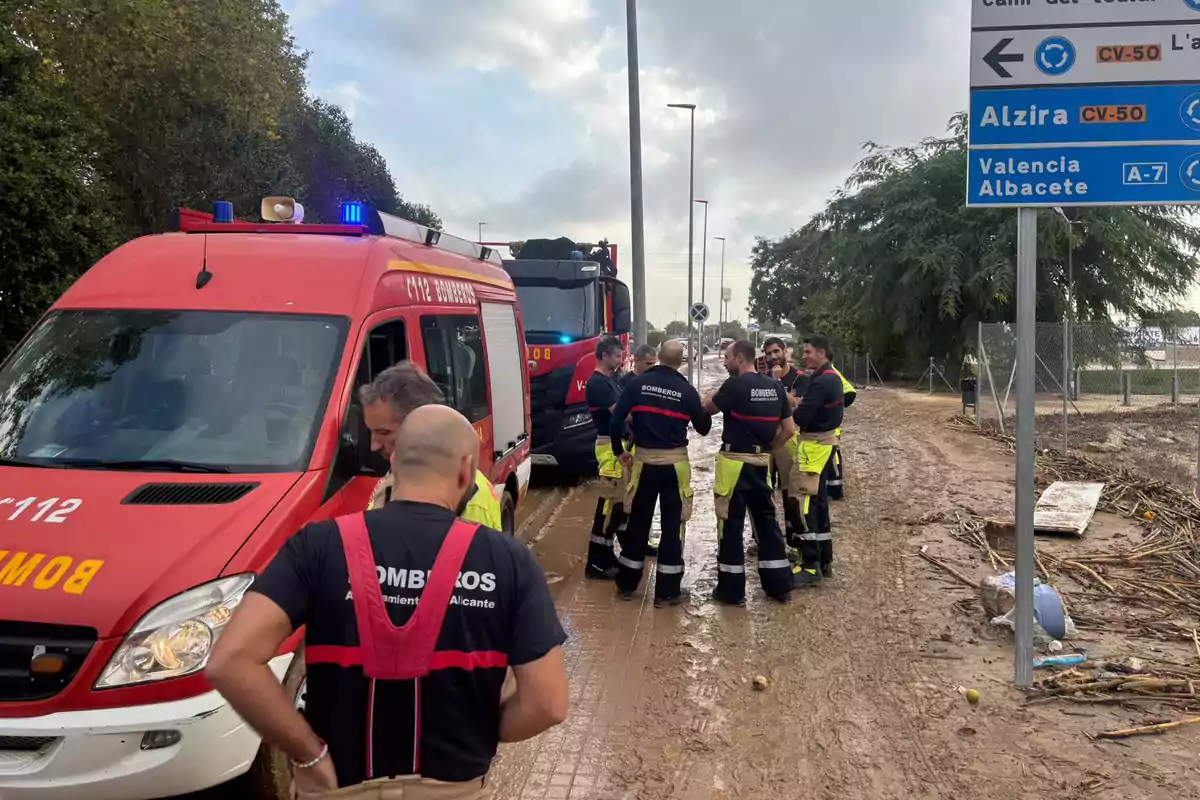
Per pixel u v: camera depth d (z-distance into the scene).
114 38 12.79
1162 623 6.09
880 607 6.59
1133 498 10.13
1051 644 5.64
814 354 7.14
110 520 3.32
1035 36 4.95
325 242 4.75
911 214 28.08
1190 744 4.38
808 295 58.53
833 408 7.21
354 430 4.06
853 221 31.03
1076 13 4.91
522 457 7.25
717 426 18.92
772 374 9.48
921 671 5.34
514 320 7.36
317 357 4.16
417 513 1.99
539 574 2.00
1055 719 4.68
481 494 3.16
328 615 1.88
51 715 2.90
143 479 3.61
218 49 14.88
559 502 10.73
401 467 2.08
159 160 16.02
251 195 18.00
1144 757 4.25
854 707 4.85
